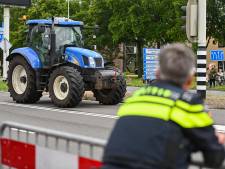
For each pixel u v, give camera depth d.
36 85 28.50
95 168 6.41
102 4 85.62
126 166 5.32
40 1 101.19
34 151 8.26
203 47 28.72
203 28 28.48
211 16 83.19
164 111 5.39
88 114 23.84
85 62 27.12
